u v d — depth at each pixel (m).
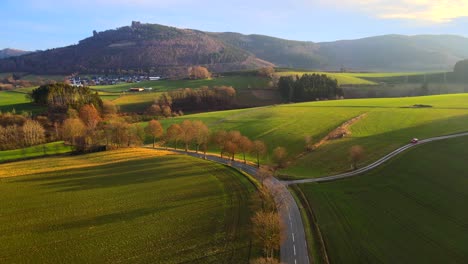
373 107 188.00
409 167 101.62
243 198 87.94
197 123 149.75
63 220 79.00
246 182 99.38
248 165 120.12
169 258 62.22
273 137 148.12
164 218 78.62
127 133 156.88
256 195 89.00
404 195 86.50
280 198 86.19
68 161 129.88
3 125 177.88
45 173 114.31
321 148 129.88
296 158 124.62
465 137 123.56
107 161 128.00
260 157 130.25
